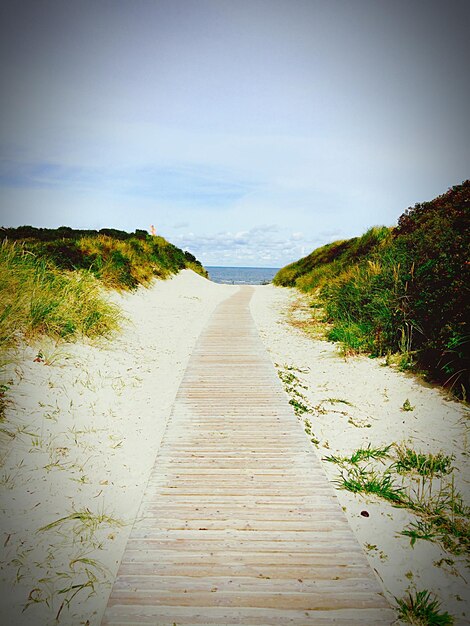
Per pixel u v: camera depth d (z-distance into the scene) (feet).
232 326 31.24
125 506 9.67
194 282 61.31
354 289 29.89
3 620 6.39
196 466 11.14
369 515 9.52
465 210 22.67
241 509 9.38
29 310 17.46
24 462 10.26
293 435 13.03
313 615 6.70
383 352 21.94
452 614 6.79
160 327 29.86
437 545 8.56
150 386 17.79
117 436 13.03
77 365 16.85
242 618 6.62
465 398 15.14
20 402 12.50
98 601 6.98
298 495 9.95
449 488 10.57
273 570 7.61
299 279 65.10
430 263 20.47
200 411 14.80
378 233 45.34
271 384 17.72
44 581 7.24
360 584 7.33
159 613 6.69
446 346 16.51
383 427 14.38
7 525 8.32
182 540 8.36
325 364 21.97
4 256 20.85
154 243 65.10
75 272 28.09
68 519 8.91
